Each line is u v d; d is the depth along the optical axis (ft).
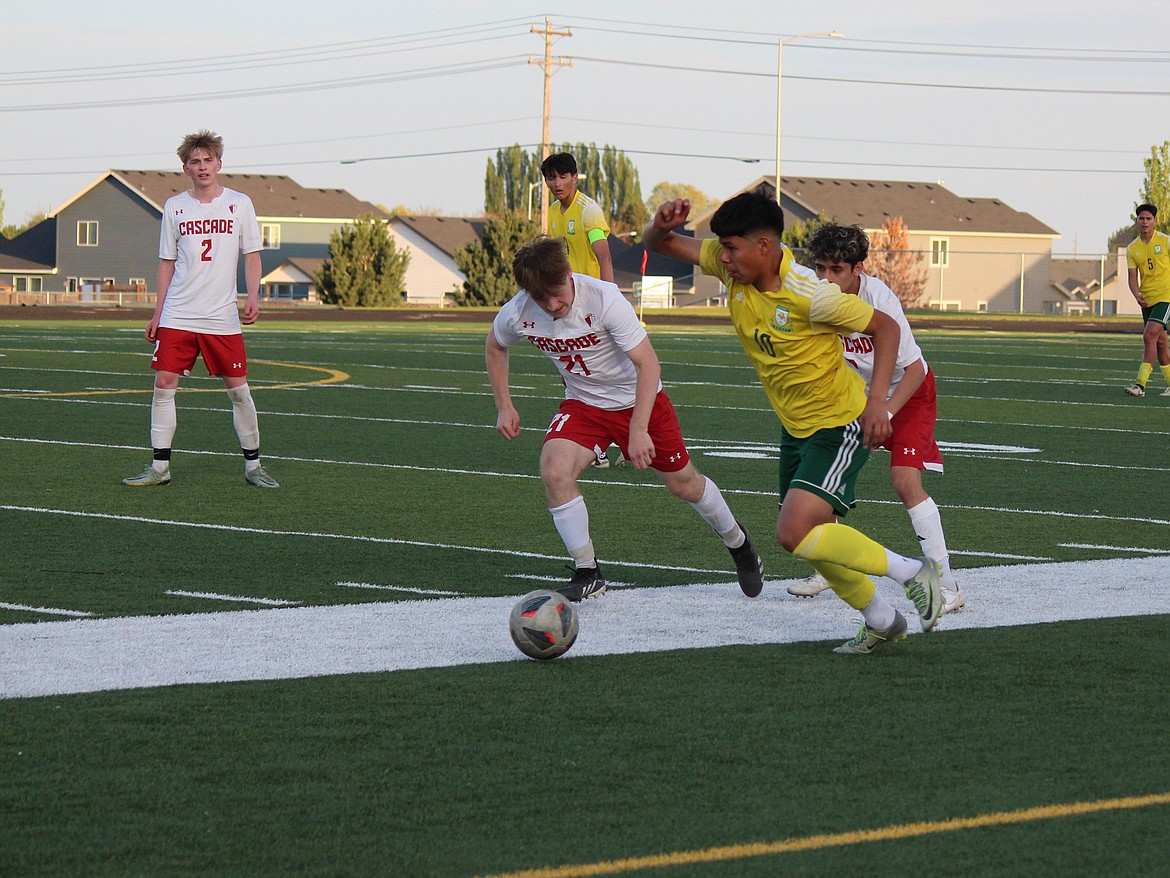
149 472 107.65
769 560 82.79
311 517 94.32
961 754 47.50
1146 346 204.95
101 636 61.93
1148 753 47.73
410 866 37.86
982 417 175.01
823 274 68.49
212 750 47.21
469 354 288.30
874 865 38.06
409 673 57.00
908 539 90.12
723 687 55.57
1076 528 94.17
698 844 39.42
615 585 74.84
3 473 112.47
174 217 105.91
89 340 320.50
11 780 44.27
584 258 128.06
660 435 69.41
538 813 41.75
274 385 206.90
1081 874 37.63
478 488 108.58
